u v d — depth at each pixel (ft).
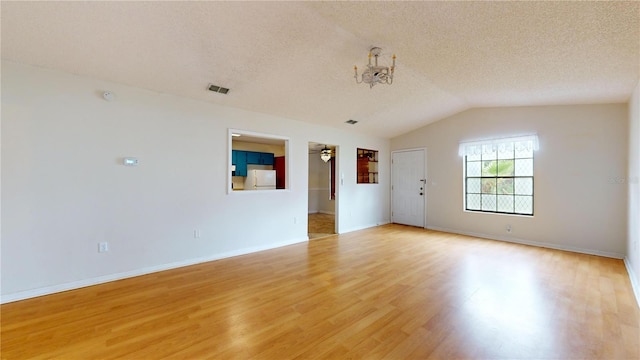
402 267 12.24
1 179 8.83
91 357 6.14
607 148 13.98
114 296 9.29
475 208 19.02
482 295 9.33
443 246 15.96
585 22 7.18
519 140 16.49
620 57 8.73
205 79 11.32
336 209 19.92
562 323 7.52
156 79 10.98
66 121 9.89
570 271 11.66
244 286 10.16
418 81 13.21
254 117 15.14
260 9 7.80
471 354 6.25
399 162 23.31
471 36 8.83
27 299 9.05
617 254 13.66
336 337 6.93
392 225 22.90
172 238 12.27
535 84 12.20
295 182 17.07
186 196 12.68
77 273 10.07
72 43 8.47
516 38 8.55
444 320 7.73
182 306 8.57
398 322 7.63
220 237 13.76
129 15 7.58
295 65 10.98
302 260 13.35
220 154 13.80
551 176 15.58
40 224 9.41
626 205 13.32
